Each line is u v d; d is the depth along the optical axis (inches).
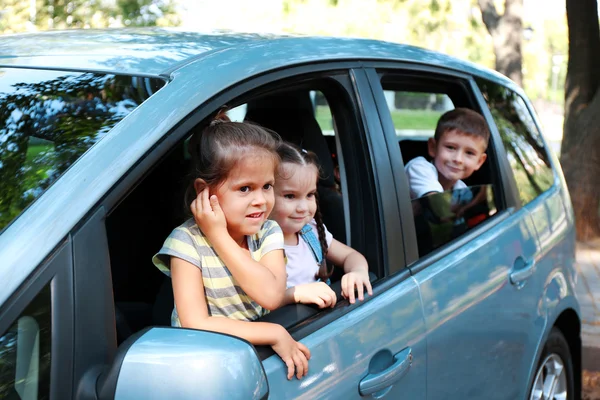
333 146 129.9
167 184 101.5
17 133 66.2
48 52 79.6
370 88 89.5
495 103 128.9
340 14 751.7
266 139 69.8
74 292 52.9
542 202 131.2
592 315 219.1
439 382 89.3
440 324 88.9
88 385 52.1
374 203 85.8
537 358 119.6
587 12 316.8
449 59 117.6
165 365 51.0
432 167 117.3
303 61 80.0
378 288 82.5
